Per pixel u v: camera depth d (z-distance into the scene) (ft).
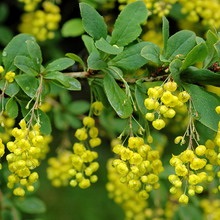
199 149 1.58
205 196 2.31
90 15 1.69
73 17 2.52
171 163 1.59
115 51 1.63
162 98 1.58
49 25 2.24
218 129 1.60
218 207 2.23
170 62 1.64
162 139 2.25
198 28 2.32
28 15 2.47
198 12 2.16
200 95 1.63
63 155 2.16
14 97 1.68
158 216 2.26
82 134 1.76
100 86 1.76
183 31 1.67
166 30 1.66
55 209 2.95
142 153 1.64
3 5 2.56
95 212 2.97
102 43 1.64
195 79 1.64
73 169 1.77
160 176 2.17
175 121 2.33
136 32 1.69
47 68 1.69
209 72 1.61
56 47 2.56
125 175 1.66
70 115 2.31
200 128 1.83
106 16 2.22
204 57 1.60
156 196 2.22
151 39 2.24
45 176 2.94
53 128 2.68
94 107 1.78
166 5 2.12
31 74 1.66
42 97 1.68
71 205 2.98
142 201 2.21
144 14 1.70
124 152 1.63
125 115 1.64
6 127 1.90
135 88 1.67
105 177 2.96
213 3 2.16
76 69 2.13
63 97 2.31
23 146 1.58
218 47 1.60
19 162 1.59
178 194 2.21
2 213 2.16
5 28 2.48
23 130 1.60
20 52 1.72
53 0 2.24
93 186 3.02
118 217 2.96
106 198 3.00
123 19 1.70
